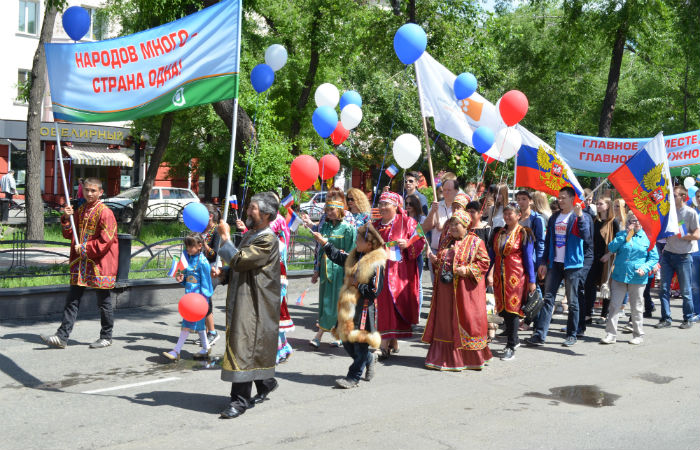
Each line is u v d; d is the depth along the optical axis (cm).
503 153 848
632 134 3108
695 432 538
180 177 3334
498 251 795
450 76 848
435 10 2250
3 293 882
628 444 506
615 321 888
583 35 2228
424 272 1412
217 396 604
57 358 723
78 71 721
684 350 853
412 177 977
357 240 639
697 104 2848
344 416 556
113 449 468
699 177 1742
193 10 1579
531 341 864
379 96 3216
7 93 3108
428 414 567
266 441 491
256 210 541
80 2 2978
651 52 2281
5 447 468
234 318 536
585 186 3183
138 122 2530
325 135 766
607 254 992
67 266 1056
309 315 1037
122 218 2634
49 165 3250
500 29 2467
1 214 2306
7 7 3073
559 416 571
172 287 1061
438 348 732
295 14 2348
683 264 1009
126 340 815
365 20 2359
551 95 2873
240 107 1420
